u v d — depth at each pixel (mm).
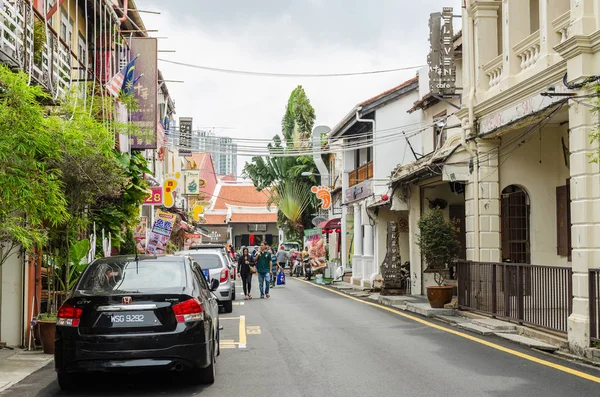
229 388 8305
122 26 20922
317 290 26969
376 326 14281
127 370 7820
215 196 63656
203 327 8055
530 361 9969
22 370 9742
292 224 46031
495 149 16109
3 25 9359
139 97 19000
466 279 15703
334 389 8148
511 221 16781
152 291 8062
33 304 12148
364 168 29406
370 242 28031
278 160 44656
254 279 35375
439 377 8797
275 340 12367
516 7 14695
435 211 17141
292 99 44719
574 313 10836
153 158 32406
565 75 11734
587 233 10797
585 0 11156
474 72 16391
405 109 26641
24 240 8297
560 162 16219
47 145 8047
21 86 7770
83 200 11430
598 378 8727
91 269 8766
